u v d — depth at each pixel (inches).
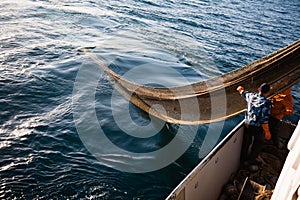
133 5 956.0
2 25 576.7
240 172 215.6
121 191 232.2
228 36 746.8
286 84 240.7
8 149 261.0
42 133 286.5
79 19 710.5
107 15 790.5
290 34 817.5
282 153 234.4
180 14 919.0
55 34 582.9
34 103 335.3
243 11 1069.1
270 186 200.4
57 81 388.2
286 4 1291.8
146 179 244.8
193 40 678.5
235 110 252.8
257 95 214.7
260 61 272.2
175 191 138.6
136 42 608.4
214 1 1211.9
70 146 274.7
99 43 569.3
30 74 396.5
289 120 359.6
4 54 447.2
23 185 227.6
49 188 228.2
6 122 296.4
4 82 366.0
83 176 242.4
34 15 681.0
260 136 211.8
